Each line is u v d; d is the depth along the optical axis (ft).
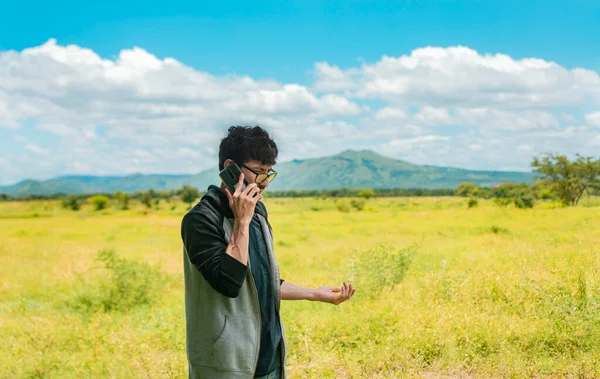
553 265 24.85
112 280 28.09
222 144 7.55
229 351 7.19
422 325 17.49
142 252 51.21
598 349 15.11
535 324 17.11
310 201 224.33
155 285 28.55
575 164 107.65
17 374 15.75
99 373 15.43
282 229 73.61
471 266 27.27
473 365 14.83
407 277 26.76
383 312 19.92
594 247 28.04
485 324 17.04
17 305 27.02
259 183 7.50
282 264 38.60
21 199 315.78
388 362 15.35
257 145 7.31
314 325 19.24
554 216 60.23
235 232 7.07
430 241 47.57
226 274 6.89
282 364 7.88
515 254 29.19
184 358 16.10
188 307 7.57
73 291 28.66
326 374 14.75
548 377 14.12
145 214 151.94
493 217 70.69
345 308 21.71
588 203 102.27
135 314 24.12
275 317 7.81
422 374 14.53
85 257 47.44
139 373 15.20
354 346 17.76
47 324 21.66
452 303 20.62
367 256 26.71
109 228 86.74
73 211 182.70
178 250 52.19
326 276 27.55
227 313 7.28
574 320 16.69
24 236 73.56
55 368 16.28
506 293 20.76
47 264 42.39
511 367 14.49
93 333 19.80
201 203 7.41
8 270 39.52
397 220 82.99
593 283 19.39
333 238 62.18
